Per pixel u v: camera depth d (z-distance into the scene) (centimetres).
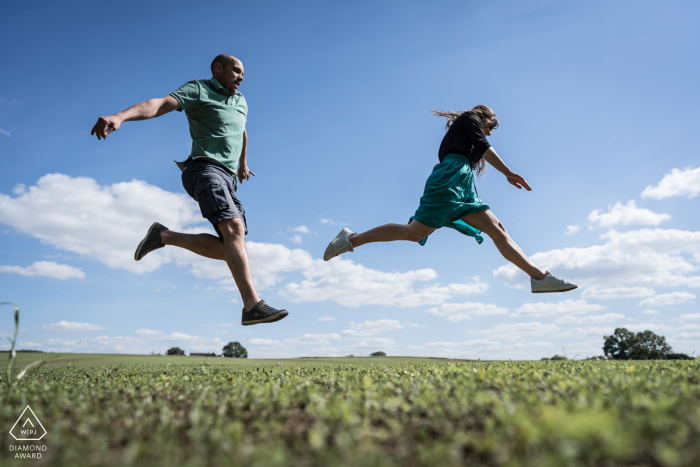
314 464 87
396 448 98
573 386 163
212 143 362
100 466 88
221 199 340
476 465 86
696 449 89
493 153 383
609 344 3841
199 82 371
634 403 126
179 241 373
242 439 105
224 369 360
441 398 150
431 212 373
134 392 187
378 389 176
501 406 128
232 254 333
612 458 85
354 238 389
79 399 166
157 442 104
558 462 80
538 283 383
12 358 215
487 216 384
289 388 183
